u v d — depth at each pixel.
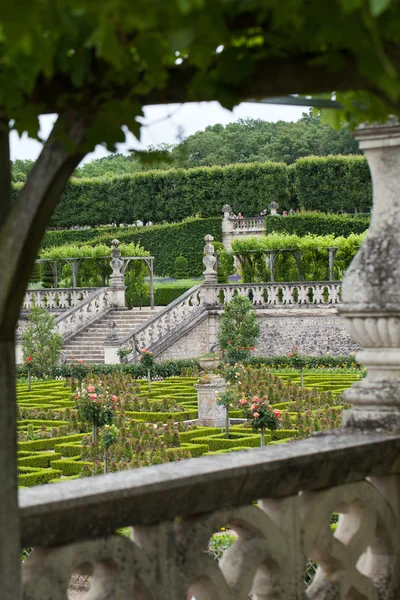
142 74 3.03
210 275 49.81
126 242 77.75
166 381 40.34
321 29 2.65
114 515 3.66
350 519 4.89
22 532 3.38
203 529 4.03
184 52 3.05
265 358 45.91
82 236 79.81
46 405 31.17
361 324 5.41
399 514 5.09
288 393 30.61
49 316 43.91
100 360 48.06
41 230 3.19
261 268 56.19
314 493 4.60
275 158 106.94
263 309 48.41
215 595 4.05
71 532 3.54
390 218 5.48
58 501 3.47
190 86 3.15
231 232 76.94
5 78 2.71
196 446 22.02
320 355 47.28
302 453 4.45
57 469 20.56
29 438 24.73
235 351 42.38
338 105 4.44
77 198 79.69
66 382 37.91
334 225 70.56
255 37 3.04
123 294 53.47
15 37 2.29
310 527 4.51
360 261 5.48
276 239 53.88
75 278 57.50
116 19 2.42
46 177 3.12
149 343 47.38
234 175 78.00
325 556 4.61
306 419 23.94
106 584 3.72
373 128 5.45
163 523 3.90
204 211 78.50
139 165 3.37
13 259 3.16
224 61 3.04
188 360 44.78
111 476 3.88
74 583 11.81
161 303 63.69
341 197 74.75
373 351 5.45
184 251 76.69
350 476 4.73
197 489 3.94
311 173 75.06
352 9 2.33
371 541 4.86
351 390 5.46
